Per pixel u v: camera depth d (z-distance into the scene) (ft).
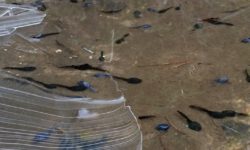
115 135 1.56
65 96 1.65
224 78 1.71
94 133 1.56
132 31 1.89
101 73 1.73
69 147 1.53
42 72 1.73
